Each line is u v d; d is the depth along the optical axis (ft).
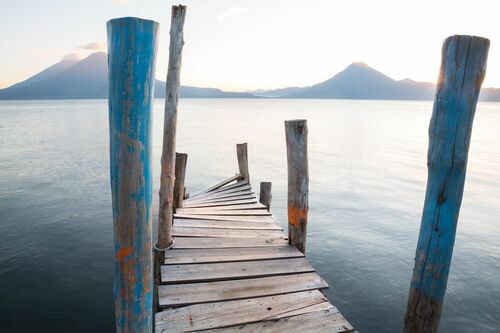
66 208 44.88
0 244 33.63
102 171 67.62
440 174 8.31
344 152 98.68
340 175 68.69
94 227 38.63
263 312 11.44
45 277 27.68
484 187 59.41
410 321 9.33
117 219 5.33
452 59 7.79
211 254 15.58
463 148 8.09
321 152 98.27
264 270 14.19
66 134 134.21
